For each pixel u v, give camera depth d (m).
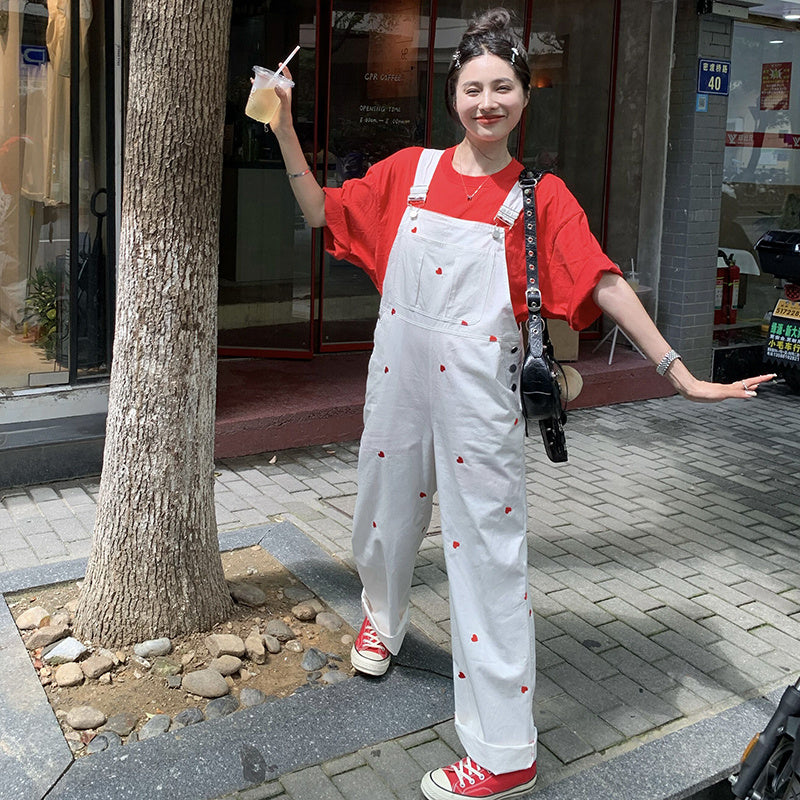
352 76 7.03
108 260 5.23
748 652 3.61
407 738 2.94
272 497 4.93
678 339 7.48
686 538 4.69
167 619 3.27
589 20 7.45
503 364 2.54
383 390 2.72
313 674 3.24
